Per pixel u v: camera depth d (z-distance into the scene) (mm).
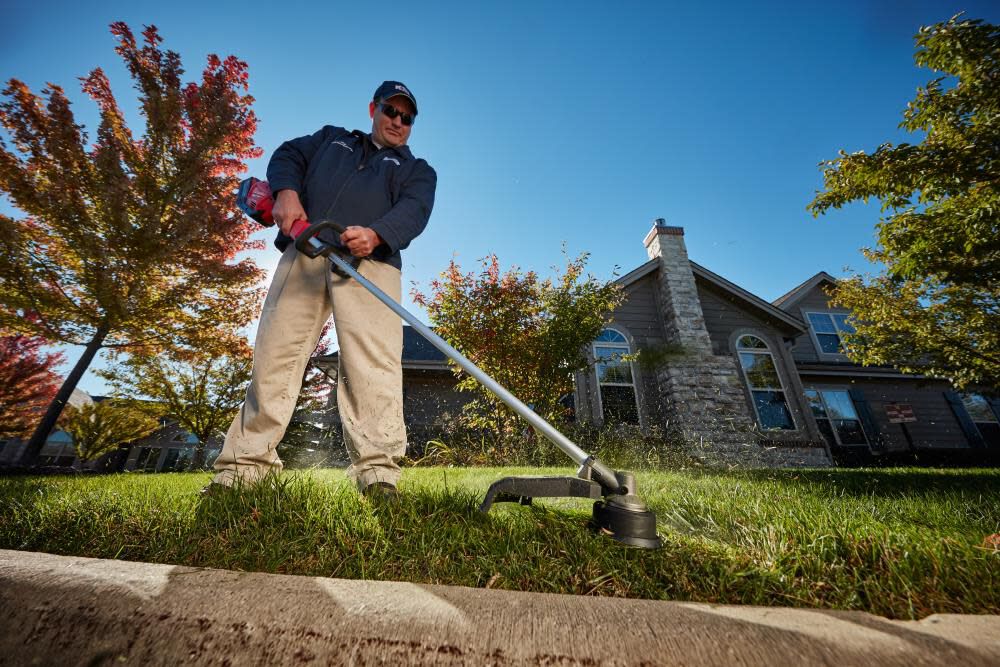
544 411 7539
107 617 696
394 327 1724
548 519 1335
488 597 731
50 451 16859
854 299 8547
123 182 6363
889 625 665
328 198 1791
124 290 6789
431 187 1953
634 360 9555
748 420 8867
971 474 3949
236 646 655
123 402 10547
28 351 9070
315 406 10109
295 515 1194
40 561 813
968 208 4910
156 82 6973
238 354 8117
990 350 7383
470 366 1297
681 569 1011
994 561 1037
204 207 6934
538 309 8203
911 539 1188
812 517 1406
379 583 777
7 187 6023
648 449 6738
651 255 11328
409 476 2666
